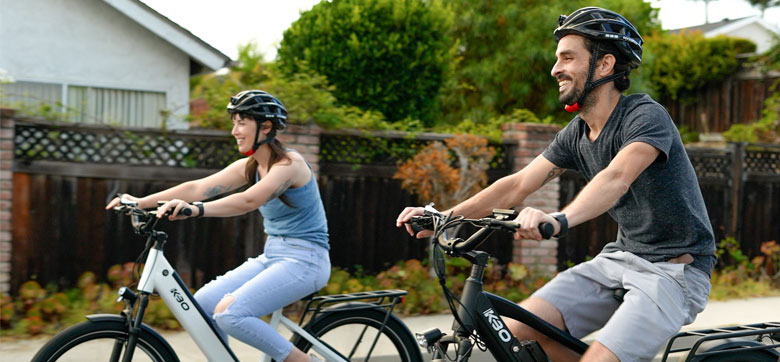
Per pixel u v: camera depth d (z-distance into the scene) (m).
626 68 3.09
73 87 11.62
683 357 3.10
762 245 10.19
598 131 3.18
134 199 4.04
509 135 8.79
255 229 7.57
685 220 3.07
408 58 11.65
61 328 6.34
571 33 3.09
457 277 8.16
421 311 7.60
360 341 4.37
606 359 2.97
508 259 8.91
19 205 6.79
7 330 6.22
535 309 3.28
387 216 8.27
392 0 11.56
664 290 3.03
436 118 12.62
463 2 16.52
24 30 11.27
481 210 3.46
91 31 11.66
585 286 3.29
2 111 6.57
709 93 20.23
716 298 8.91
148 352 3.77
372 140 8.02
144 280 3.77
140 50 11.95
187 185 4.18
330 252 8.00
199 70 12.52
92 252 7.05
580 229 9.32
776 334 3.29
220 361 3.96
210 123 7.50
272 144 4.01
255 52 11.95
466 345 2.92
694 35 20.67
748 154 10.36
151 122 12.08
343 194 8.04
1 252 6.61
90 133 7.00
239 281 4.09
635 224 3.18
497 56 16.14
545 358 3.09
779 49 16.56
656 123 2.98
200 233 7.38
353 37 11.37
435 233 2.98
